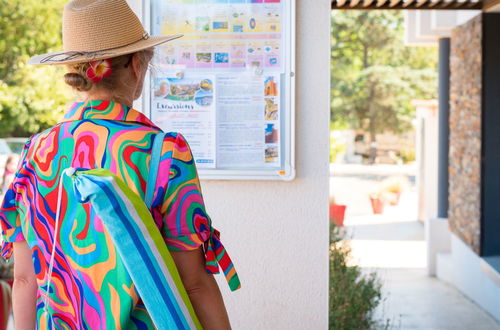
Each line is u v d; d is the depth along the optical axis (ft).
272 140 9.43
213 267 5.17
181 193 4.99
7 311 7.80
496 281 20.85
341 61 97.45
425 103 39.37
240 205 9.57
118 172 4.99
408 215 57.62
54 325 5.20
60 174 5.18
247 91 9.41
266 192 9.55
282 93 9.38
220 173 9.46
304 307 9.59
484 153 22.15
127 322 4.96
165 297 4.82
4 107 47.70
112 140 5.08
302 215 9.53
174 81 9.47
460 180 25.40
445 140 30.99
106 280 4.96
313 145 9.47
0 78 47.78
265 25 9.35
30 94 47.67
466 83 24.17
